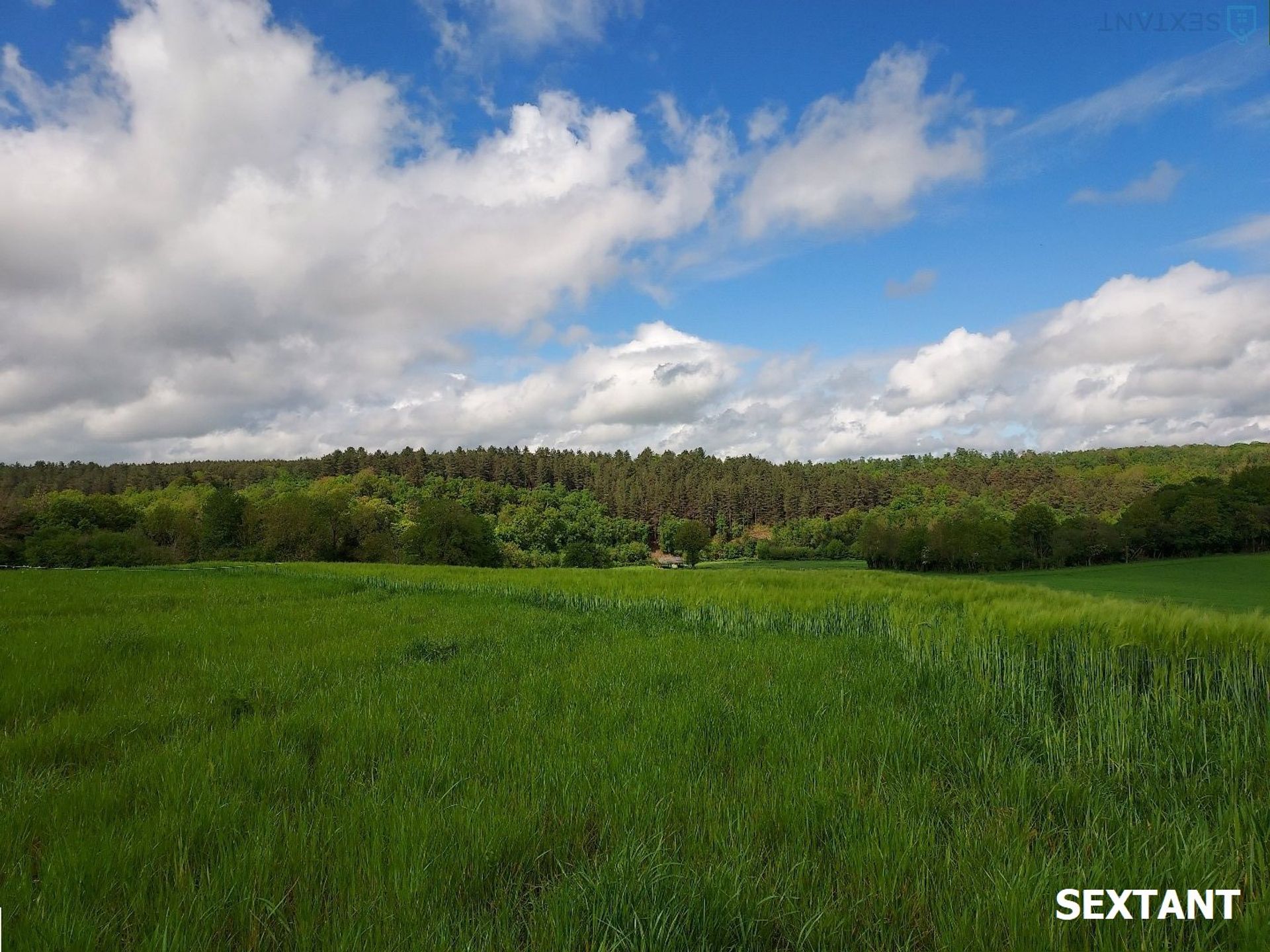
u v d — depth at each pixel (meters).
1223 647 7.06
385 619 12.95
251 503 87.00
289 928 2.75
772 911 2.84
